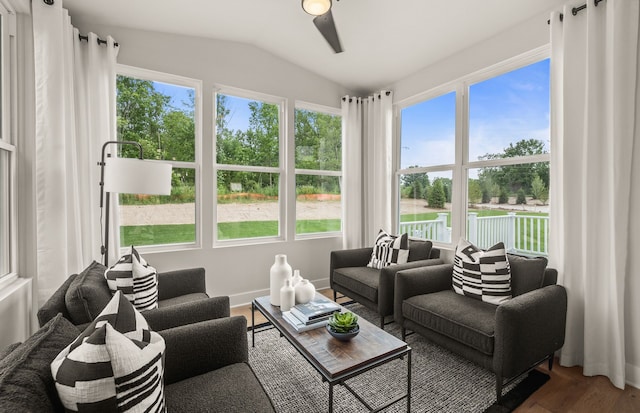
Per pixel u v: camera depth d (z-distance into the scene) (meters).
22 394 0.69
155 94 2.91
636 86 1.89
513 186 2.70
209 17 2.71
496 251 2.21
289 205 3.61
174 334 1.29
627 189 1.88
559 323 1.97
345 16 2.64
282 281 2.10
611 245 1.93
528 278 2.11
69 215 2.18
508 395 1.78
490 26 2.61
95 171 2.47
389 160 3.79
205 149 3.10
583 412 1.66
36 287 2.03
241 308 3.22
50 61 2.03
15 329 1.77
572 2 2.17
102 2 2.36
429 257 3.03
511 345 1.66
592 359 1.99
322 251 3.86
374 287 2.66
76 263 2.20
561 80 2.19
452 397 1.76
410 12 2.54
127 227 2.80
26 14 2.00
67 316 1.40
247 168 3.39
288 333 1.70
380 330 1.73
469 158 3.06
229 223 3.30
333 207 4.04
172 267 2.94
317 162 3.88
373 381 1.92
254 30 2.97
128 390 0.78
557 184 2.23
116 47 2.60
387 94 3.77
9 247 1.92
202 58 3.06
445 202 3.32
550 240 2.27
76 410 0.74
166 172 2.02
